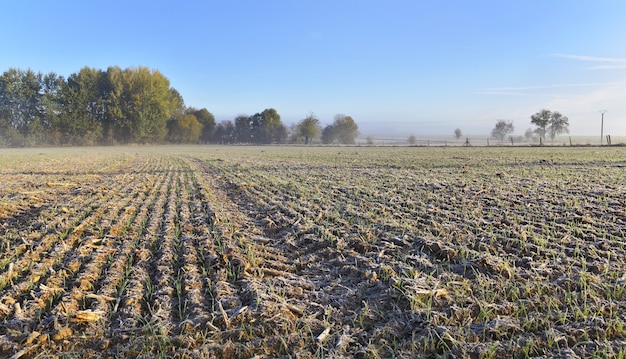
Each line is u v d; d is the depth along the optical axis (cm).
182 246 462
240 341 261
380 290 335
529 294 315
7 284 353
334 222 572
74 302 306
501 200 707
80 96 5041
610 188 800
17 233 526
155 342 255
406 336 265
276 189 905
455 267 383
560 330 260
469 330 260
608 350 236
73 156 2420
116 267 391
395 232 506
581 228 505
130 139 5581
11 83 4616
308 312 299
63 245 449
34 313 294
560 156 1806
